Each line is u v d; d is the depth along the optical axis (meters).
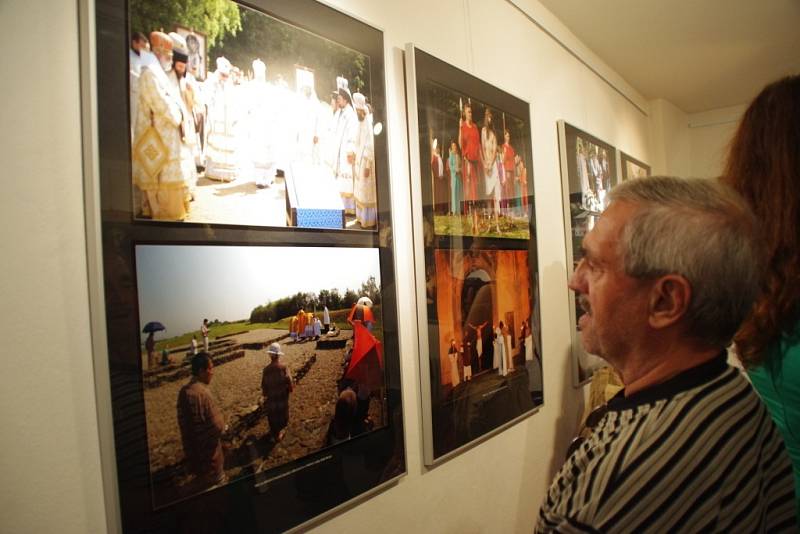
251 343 1.04
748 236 0.65
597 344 0.76
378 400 1.33
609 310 0.72
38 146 0.79
